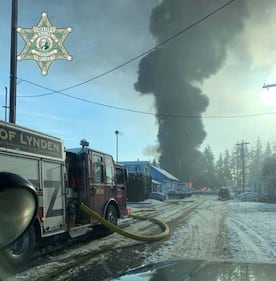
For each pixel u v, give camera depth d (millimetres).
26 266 8812
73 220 11297
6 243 1207
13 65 16031
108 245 11859
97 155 13336
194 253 10188
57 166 10602
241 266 2428
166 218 21312
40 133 9938
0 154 8398
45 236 9672
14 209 1203
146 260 9406
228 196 59969
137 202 46031
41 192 9664
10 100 16078
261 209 30625
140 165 56188
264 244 11602
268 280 2072
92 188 12727
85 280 7539
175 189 89812
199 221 19281
